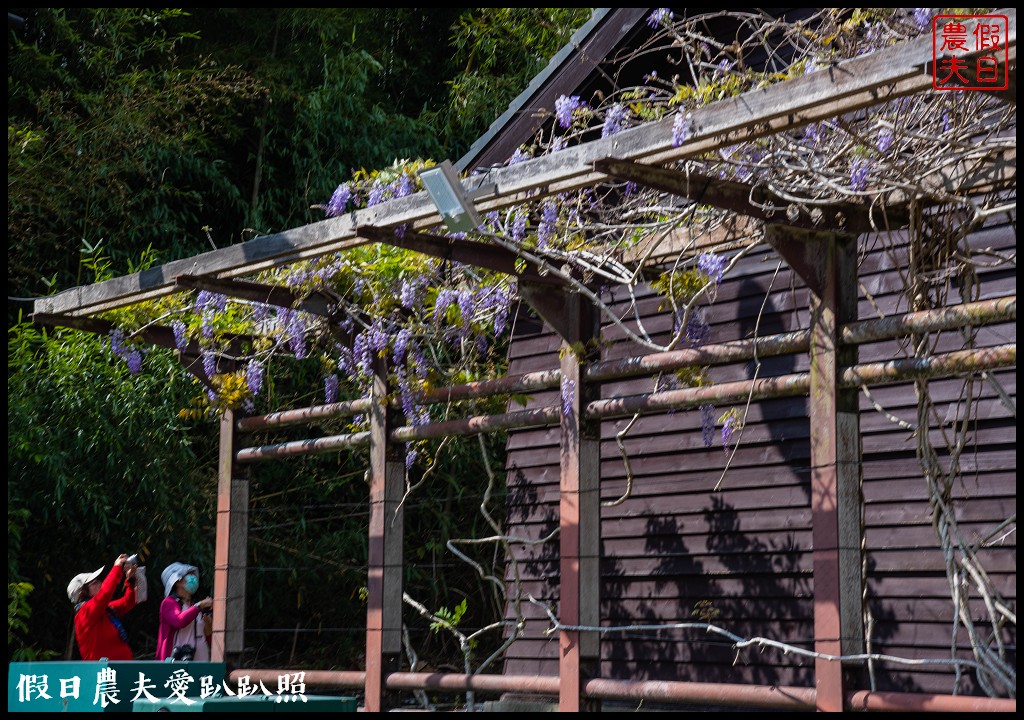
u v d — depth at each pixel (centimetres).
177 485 982
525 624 781
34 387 927
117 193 1109
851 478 487
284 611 1155
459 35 1362
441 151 1327
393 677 661
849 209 504
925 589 591
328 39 1311
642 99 607
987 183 482
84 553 984
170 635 728
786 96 400
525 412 625
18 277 1087
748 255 701
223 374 779
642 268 631
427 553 1173
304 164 1235
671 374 710
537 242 596
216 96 1223
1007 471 568
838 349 493
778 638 650
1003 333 582
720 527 690
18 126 1046
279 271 688
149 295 684
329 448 730
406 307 684
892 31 501
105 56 1160
